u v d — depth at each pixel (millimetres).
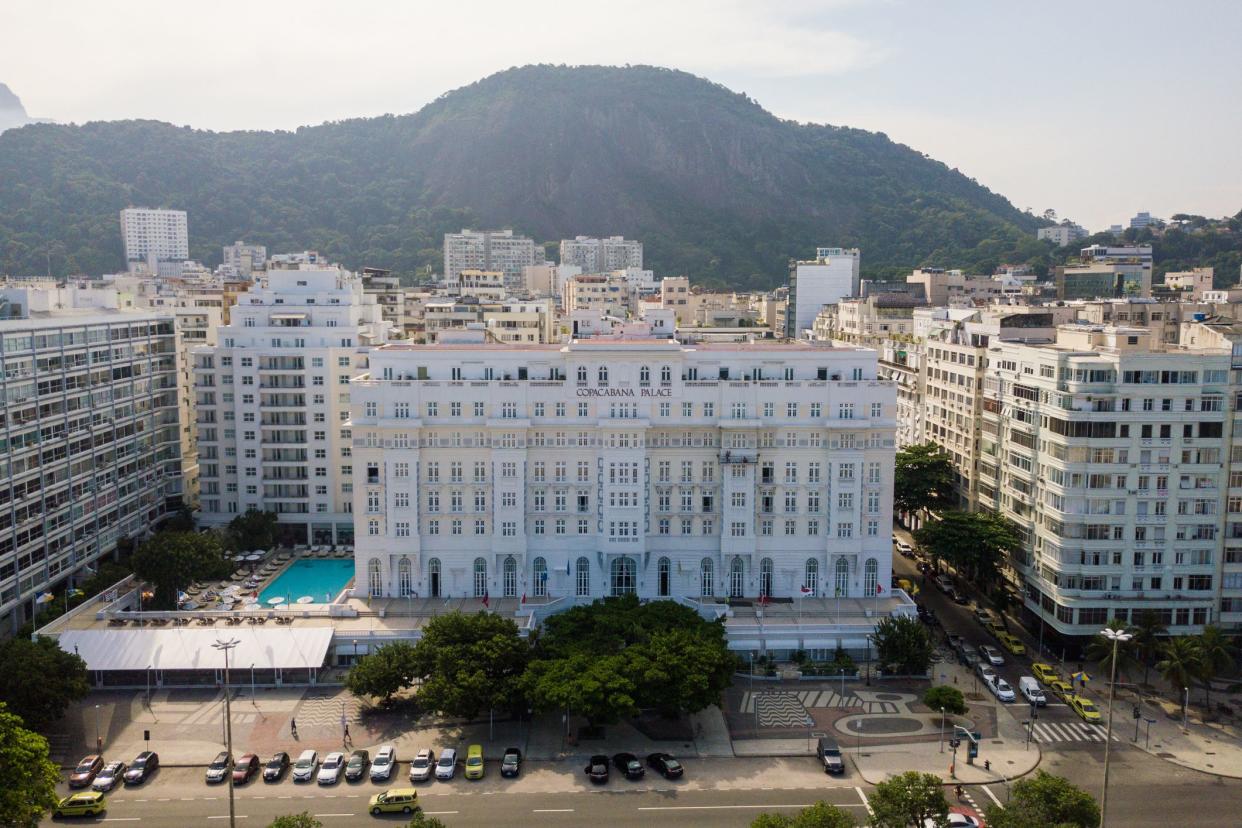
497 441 145500
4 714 90688
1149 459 138000
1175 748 116000
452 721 122062
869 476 147875
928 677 135500
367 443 146625
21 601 150625
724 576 149000
